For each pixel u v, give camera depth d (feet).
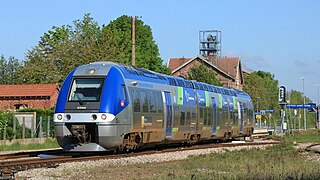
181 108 134.00
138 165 90.38
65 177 71.05
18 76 299.38
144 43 346.54
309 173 76.54
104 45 262.26
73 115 99.25
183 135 136.77
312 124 530.68
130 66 113.70
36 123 169.89
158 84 121.39
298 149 144.97
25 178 68.54
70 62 268.41
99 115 98.17
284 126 287.89
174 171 83.71
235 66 457.68
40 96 260.01
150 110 114.73
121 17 349.41
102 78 101.50
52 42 295.69
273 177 72.33
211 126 157.99
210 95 158.30
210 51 469.57
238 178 72.13
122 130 102.22
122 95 102.78
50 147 142.00
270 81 514.27
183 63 437.58
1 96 261.03
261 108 447.42
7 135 149.48
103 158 98.07
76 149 100.01
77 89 101.19
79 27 274.57
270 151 134.82
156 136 119.24
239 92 194.80
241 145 162.71
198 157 110.22
